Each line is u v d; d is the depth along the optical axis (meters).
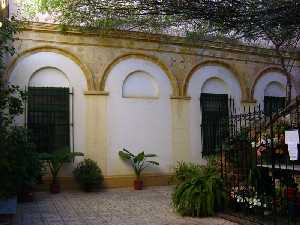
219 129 13.07
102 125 12.77
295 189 7.38
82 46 12.68
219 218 7.90
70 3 11.23
